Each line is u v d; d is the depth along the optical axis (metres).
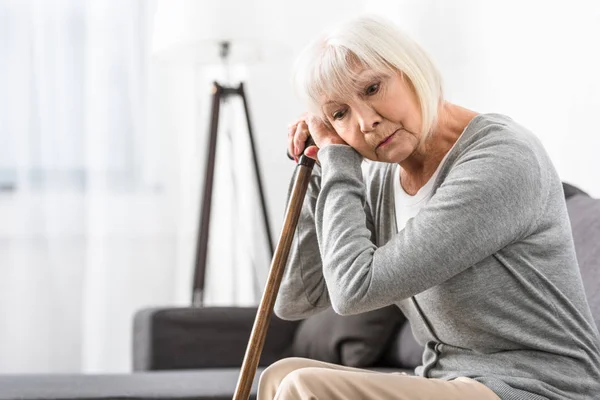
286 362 1.71
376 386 1.47
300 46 4.48
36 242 4.37
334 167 1.70
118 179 4.41
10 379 2.57
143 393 2.33
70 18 4.38
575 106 2.83
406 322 2.79
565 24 2.88
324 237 1.67
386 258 1.55
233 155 4.26
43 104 4.35
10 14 4.32
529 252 1.59
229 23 3.60
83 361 4.37
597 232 2.05
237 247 4.33
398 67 1.61
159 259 4.47
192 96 4.45
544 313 1.57
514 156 1.55
